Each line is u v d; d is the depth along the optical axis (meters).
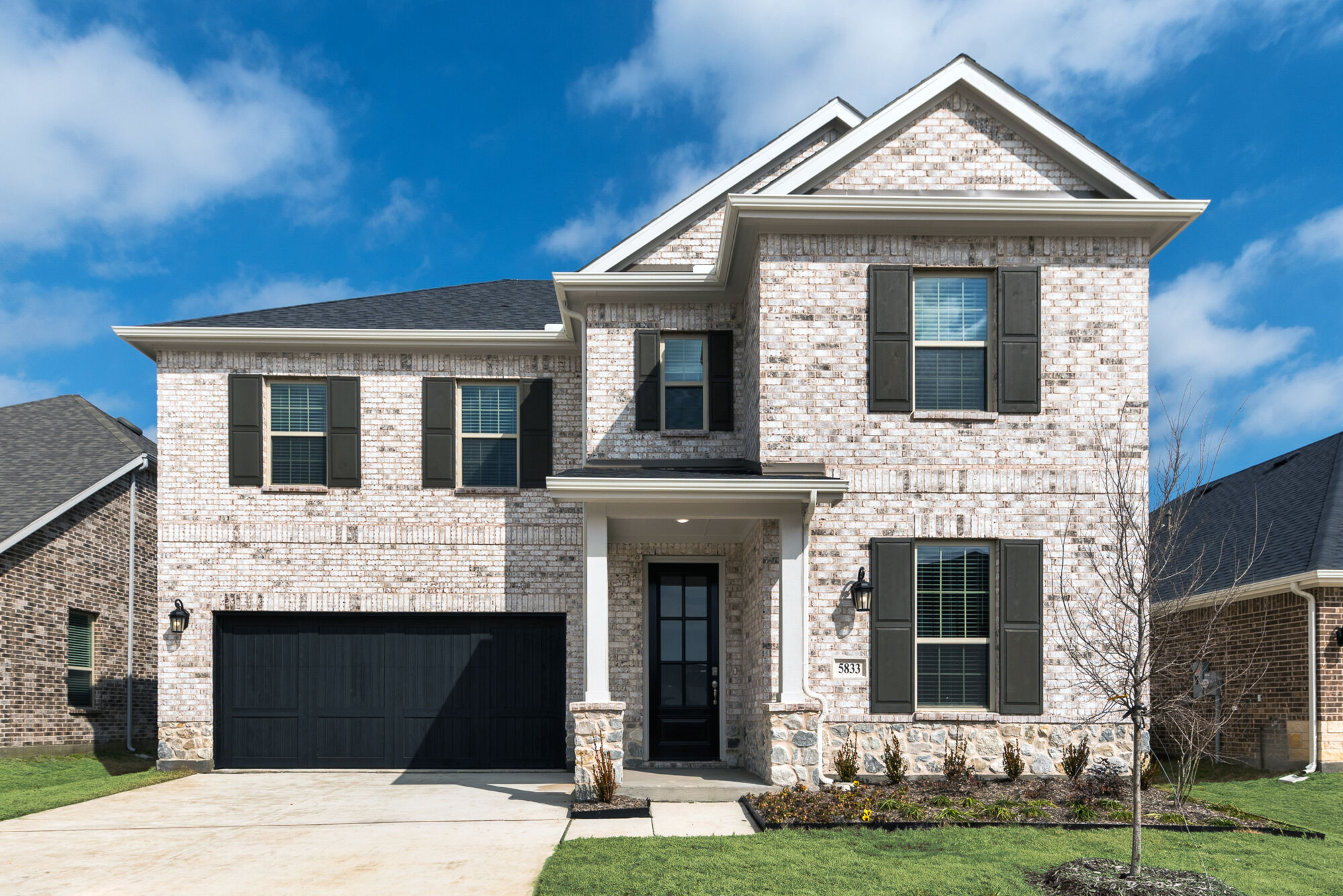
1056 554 10.48
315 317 14.39
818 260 10.80
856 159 11.08
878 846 7.68
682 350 12.88
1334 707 12.39
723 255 11.48
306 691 13.38
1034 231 10.73
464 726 13.38
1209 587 14.29
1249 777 12.86
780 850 7.50
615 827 8.70
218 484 13.45
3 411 18.22
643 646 12.35
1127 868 6.93
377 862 7.53
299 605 13.32
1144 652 9.18
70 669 15.16
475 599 13.41
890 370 10.63
